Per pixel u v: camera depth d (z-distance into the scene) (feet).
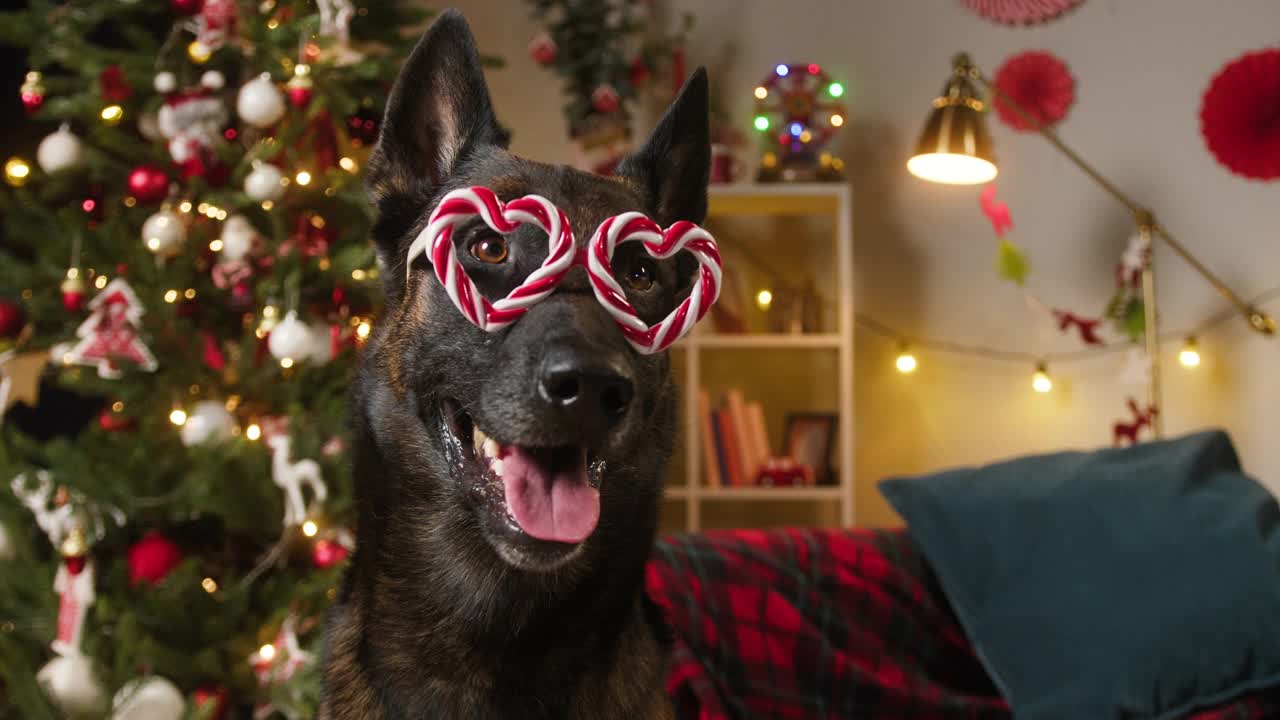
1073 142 9.49
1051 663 5.60
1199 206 9.20
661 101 9.98
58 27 6.27
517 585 3.51
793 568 5.88
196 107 6.08
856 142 9.87
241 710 5.93
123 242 5.98
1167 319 9.27
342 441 5.85
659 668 3.98
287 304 6.03
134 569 5.69
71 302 5.84
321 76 6.20
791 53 9.90
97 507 5.66
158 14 6.52
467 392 3.51
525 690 3.57
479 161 3.95
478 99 4.05
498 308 3.38
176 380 5.93
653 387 3.76
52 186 6.21
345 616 3.83
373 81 6.54
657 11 10.00
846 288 8.98
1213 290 9.15
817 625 5.75
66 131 6.19
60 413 7.95
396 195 3.99
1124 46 9.37
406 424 3.73
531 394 3.26
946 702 5.64
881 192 9.85
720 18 9.95
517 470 3.42
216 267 6.20
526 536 3.33
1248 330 9.07
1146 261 8.64
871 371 9.87
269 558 5.86
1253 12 9.08
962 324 9.72
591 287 3.54
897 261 9.83
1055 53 9.52
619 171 4.17
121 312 5.80
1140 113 9.34
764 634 5.60
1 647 5.48
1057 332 9.50
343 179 6.19
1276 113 8.98
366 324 6.25
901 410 9.82
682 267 4.17
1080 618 5.64
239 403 6.11
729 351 9.95
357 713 3.64
